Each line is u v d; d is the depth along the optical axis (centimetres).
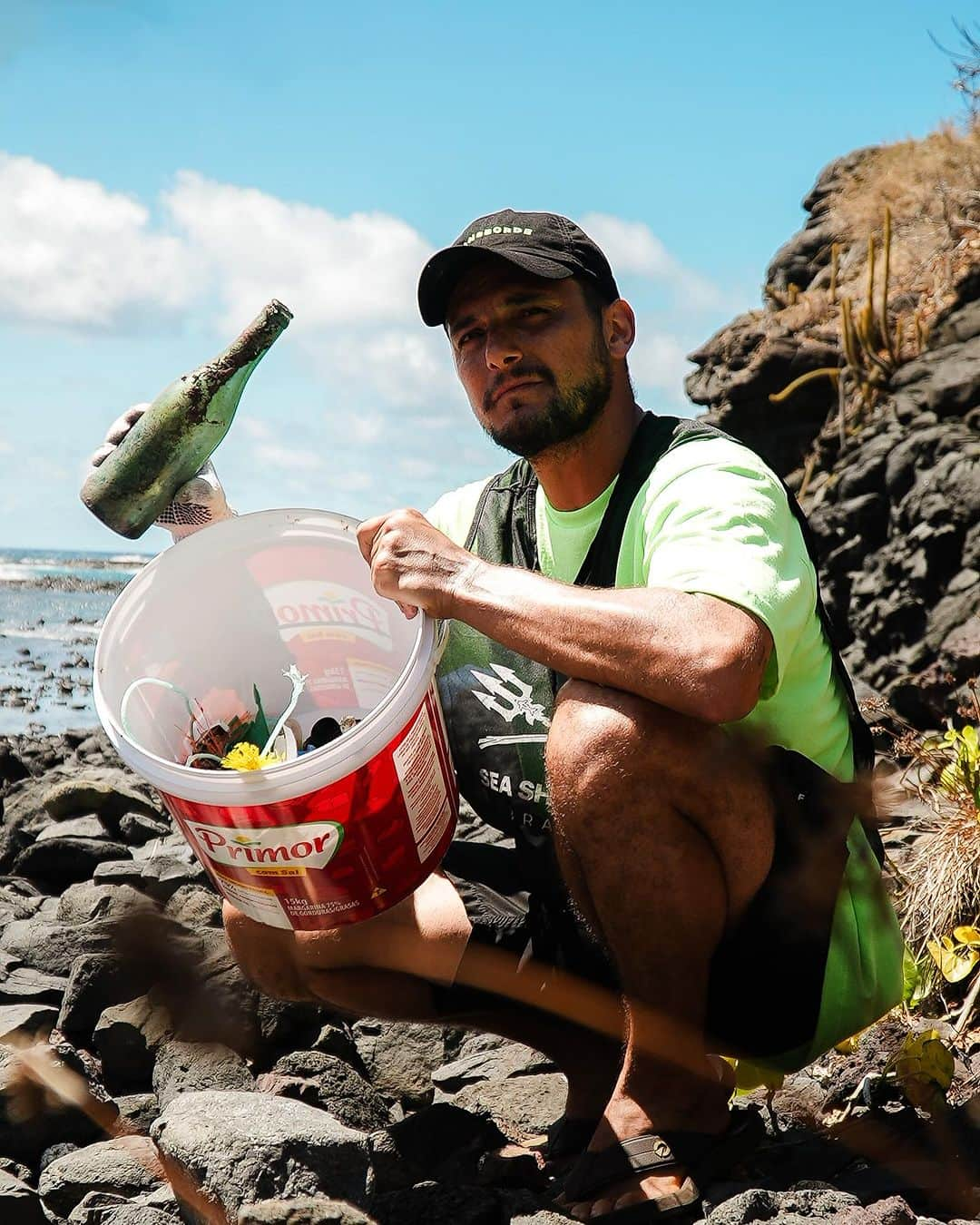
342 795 211
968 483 807
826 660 240
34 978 325
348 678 258
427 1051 307
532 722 252
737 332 1282
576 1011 249
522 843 253
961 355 971
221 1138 202
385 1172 229
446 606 227
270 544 250
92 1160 226
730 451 234
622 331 255
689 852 212
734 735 229
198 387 263
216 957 304
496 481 279
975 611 762
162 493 268
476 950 250
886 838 412
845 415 1133
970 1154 226
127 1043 280
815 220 1541
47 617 2405
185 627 249
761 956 224
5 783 634
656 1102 212
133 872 414
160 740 242
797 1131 252
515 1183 228
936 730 690
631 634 210
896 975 244
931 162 1463
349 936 250
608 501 251
